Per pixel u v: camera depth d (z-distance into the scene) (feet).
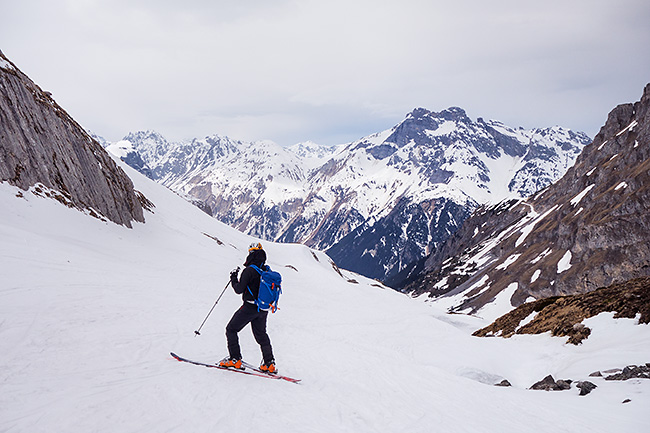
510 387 34.71
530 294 442.09
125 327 37.99
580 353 43.47
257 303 27.40
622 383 29.37
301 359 37.11
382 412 23.63
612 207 432.66
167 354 31.94
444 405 26.07
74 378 23.86
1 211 83.30
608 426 21.94
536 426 22.56
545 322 60.54
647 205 381.60
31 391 21.03
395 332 67.21
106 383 23.53
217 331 43.80
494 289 508.53
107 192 139.74
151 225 174.70
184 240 176.55
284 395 24.72
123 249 105.09
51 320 35.12
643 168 430.20
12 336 29.73
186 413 20.33
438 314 140.05
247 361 33.65
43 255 63.21
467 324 139.03
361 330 65.67
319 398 25.04
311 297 122.11
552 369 41.57
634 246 368.89
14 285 43.91
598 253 399.65
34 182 102.37
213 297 70.64
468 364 44.16
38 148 109.91
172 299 58.29
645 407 23.73
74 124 158.10
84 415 18.72
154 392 22.63
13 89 113.50
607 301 54.70
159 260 109.60
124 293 54.13
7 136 100.48
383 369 35.50
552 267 449.89
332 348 44.55
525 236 637.30
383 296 184.34
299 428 19.88
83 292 48.32
